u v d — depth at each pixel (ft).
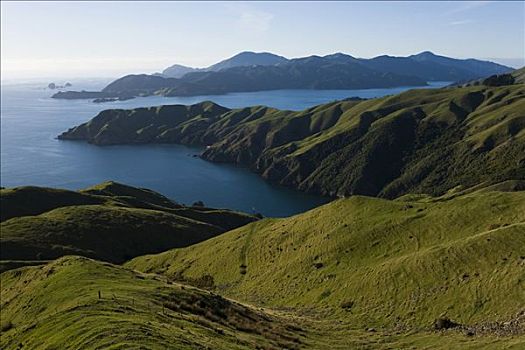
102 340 103.86
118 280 178.50
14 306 184.14
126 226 469.57
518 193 225.56
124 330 108.27
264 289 242.99
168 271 330.13
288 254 268.41
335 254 239.91
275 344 134.72
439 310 162.91
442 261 185.78
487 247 179.22
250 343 125.39
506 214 208.23
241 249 307.58
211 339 116.57
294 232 291.58
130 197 620.49
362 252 231.91
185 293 165.99
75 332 114.62
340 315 186.39
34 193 558.56
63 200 563.07
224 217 623.36
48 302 164.45
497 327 138.82
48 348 113.29
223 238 348.79
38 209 531.50
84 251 403.34
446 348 133.28
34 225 435.94
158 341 101.71
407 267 194.59
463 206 231.71
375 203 275.18
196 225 527.40
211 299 169.07
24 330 138.00
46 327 129.90
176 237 477.77
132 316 123.75
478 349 126.31
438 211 236.63
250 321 158.30
